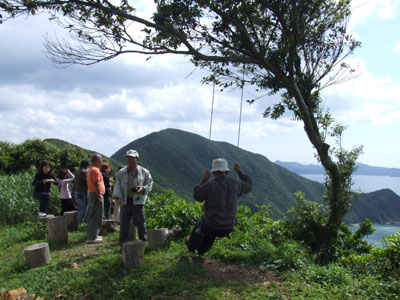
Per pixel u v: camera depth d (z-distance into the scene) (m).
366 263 6.43
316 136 8.95
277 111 10.05
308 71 9.46
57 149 18.33
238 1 6.99
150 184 6.33
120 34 6.67
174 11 6.71
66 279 4.78
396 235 6.35
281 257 5.58
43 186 9.86
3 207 10.67
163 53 6.95
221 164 5.04
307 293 4.22
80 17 6.57
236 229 7.35
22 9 5.94
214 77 8.70
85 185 9.39
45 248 5.75
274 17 7.78
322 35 9.20
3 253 6.91
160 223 7.46
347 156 10.15
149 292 4.21
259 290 4.30
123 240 6.08
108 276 4.76
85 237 7.99
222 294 4.18
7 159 16.89
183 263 5.47
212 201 4.99
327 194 10.18
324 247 9.49
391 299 4.29
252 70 8.63
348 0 8.63
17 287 4.61
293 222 10.29
